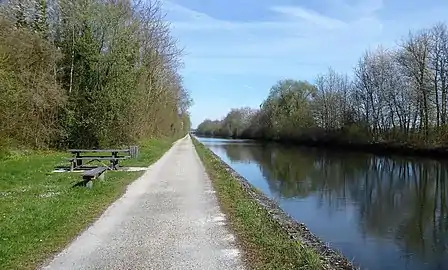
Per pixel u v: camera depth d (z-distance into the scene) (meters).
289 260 6.25
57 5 28.06
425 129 40.50
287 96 78.25
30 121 24.14
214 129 140.38
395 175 26.73
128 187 13.59
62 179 14.95
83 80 27.77
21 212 9.05
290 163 34.91
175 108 60.69
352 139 52.50
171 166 21.17
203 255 6.52
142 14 35.59
